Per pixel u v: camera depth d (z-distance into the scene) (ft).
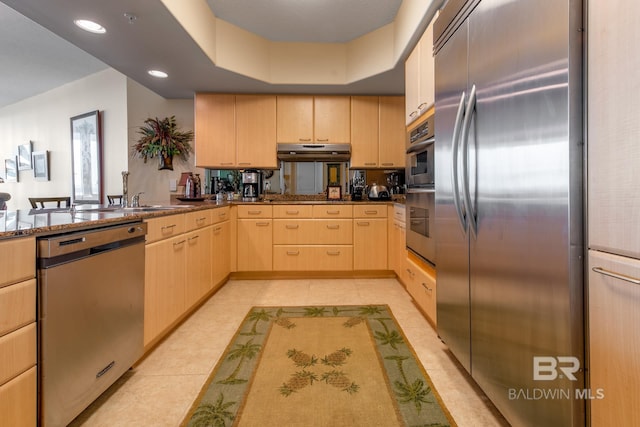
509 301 3.58
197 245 7.68
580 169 2.73
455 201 4.49
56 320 3.49
